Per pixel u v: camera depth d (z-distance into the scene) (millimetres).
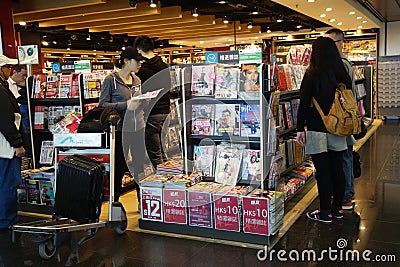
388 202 4215
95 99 4902
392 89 11609
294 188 4305
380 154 6676
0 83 3717
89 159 3361
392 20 11914
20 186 4383
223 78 3537
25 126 4965
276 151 3688
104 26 10195
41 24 9516
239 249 3184
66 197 3307
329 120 3400
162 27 10992
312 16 9719
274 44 13547
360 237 3336
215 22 10945
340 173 3664
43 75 5000
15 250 3330
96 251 3234
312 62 3531
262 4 9328
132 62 4051
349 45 12625
